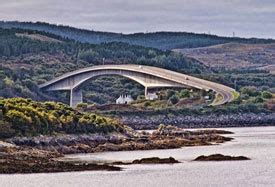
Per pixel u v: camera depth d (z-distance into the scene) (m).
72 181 157.88
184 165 193.00
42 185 151.62
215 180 166.25
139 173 174.50
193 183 161.25
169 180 164.62
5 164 173.38
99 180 160.88
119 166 187.25
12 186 149.88
